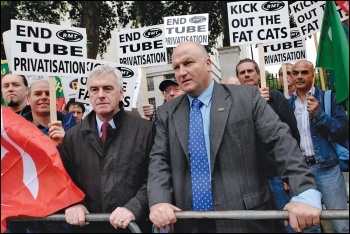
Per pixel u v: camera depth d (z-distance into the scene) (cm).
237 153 260
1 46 1616
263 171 274
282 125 259
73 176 315
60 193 289
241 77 472
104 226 302
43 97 400
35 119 405
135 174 301
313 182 241
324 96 416
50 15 1773
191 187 264
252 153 262
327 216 221
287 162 247
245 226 253
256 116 264
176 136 274
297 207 225
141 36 582
